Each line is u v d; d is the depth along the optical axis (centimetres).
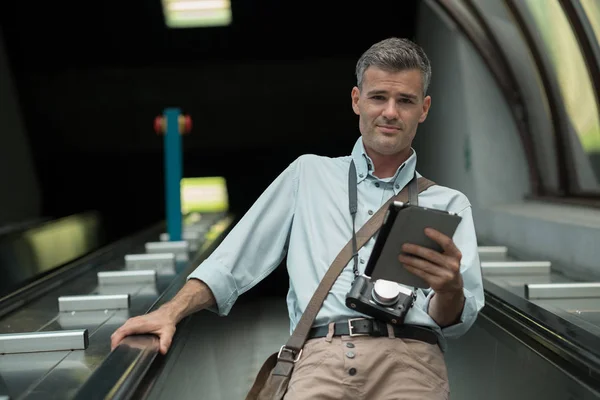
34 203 1127
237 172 1395
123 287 356
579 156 582
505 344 272
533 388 232
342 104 1091
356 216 193
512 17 565
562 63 553
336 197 196
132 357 173
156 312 188
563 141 593
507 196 627
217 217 848
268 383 180
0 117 952
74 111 1072
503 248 483
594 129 538
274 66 1033
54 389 177
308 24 1006
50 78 1026
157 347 181
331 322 185
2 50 976
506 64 609
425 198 194
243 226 197
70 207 1395
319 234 193
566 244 408
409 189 195
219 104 1079
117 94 1048
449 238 158
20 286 344
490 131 629
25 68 1034
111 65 1056
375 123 186
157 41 1030
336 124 1131
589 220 406
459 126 666
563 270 400
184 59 1077
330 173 201
